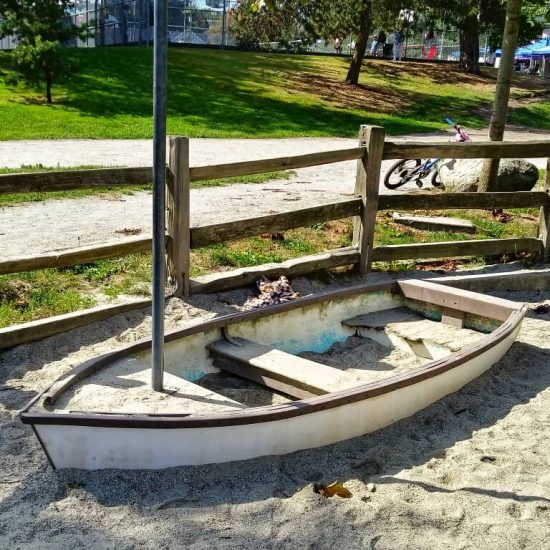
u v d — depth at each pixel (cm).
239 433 397
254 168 687
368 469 415
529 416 495
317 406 416
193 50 3516
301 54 3844
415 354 600
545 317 723
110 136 1806
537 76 4259
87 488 378
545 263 877
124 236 845
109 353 467
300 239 880
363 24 2945
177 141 634
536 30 3378
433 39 5053
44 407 392
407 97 3041
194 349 516
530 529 366
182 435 387
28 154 1480
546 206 865
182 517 360
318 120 2397
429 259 880
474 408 501
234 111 2345
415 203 802
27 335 552
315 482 395
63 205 1020
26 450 420
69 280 680
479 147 807
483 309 619
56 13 2288
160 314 423
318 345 612
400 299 679
